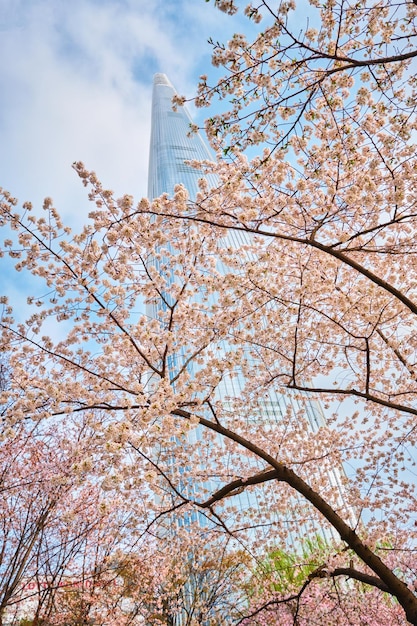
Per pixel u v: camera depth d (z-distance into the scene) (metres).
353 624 8.38
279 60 4.83
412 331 8.60
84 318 6.76
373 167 5.96
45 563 8.62
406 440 8.86
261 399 9.36
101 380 6.64
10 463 8.78
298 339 8.19
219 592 12.66
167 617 12.84
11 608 9.11
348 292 8.51
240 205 6.16
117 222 5.70
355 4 4.87
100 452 6.39
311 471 9.02
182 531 8.65
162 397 4.86
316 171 6.02
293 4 4.34
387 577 5.46
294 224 6.69
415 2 4.41
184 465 8.51
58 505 8.75
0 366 7.94
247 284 6.27
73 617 9.79
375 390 9.06
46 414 5.54
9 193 6.04
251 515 9.16
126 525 8.48
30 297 6.54
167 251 7.41
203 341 6.56
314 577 6.67
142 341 6.36
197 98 5.00
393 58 4.41
